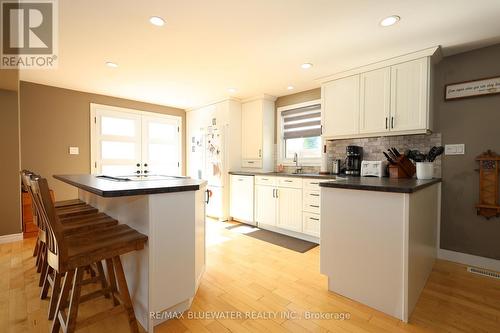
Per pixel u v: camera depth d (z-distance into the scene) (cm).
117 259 144
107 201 214
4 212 317
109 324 163
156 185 164
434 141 279
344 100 319
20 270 239
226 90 410
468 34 228
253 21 208
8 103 317
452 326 162
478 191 254
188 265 175
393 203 171
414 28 218
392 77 279
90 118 423
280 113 453
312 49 258
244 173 423
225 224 427
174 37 234
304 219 340
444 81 273
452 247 270
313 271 244
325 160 376
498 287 212
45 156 383
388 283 174
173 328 160
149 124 493
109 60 286
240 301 192
